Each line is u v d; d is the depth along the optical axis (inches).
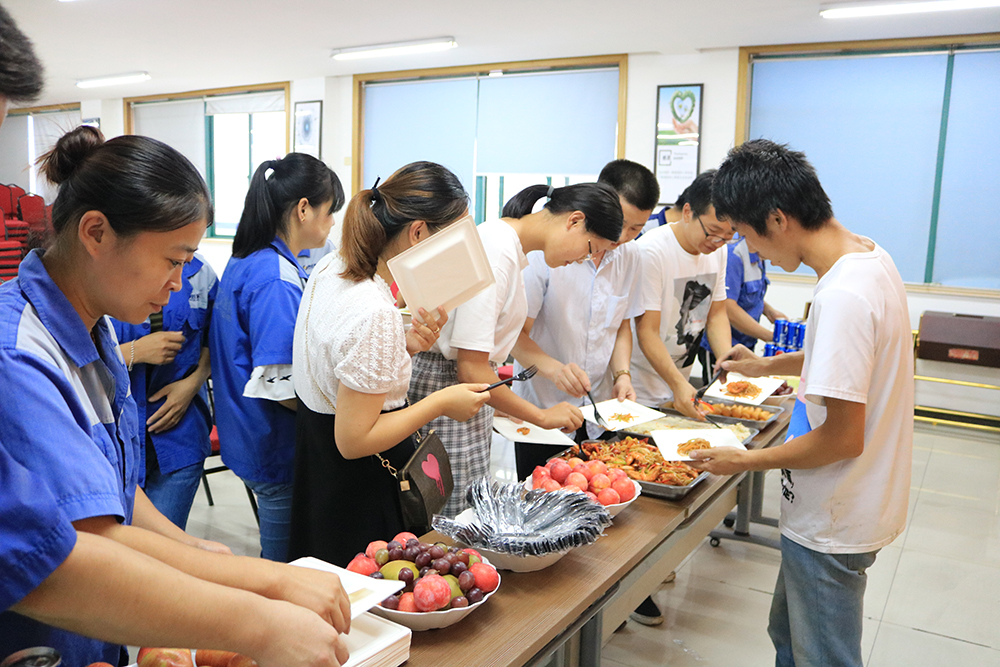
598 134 282.7
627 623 105.7
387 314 56.0
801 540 62.7
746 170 60.7
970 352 212.5
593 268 98.7
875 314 56.2
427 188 59.7
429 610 44.4
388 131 334.3
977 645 101.8
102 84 369.4
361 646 40.5
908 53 226.7
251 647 30.4
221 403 83.7
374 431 57.5
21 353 30.9
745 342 157.5
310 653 31.2
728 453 66.1
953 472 175.3
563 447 103.0
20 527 26.9
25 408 29.8
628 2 208.1
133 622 28.4
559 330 100.6
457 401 62.1
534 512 57.8
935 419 219.9
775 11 209.6
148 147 34.0
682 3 206.5
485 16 232.4
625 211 94.7
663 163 267.0
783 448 61.5
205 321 88.0
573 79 284.5
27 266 34.3
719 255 115.0
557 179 296.5
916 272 233.9
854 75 235.6
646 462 75.5
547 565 56.1
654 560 65.9
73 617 28.0
